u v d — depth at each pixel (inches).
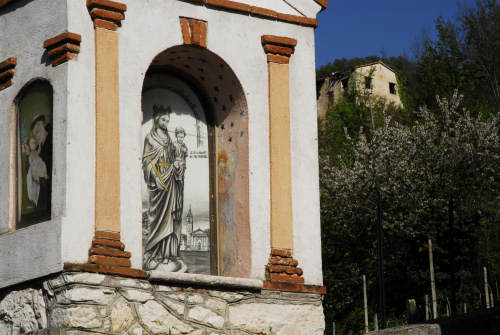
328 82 1628.9
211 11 417.1
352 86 1555.1
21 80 395.5
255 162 418.0
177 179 426.0
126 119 382.3
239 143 423.2
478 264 853.8
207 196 432.1
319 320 416.8
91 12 381.1
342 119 1491.1
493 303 600.7
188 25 408.5
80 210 362.3
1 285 381.4
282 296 407.8
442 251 875.4
